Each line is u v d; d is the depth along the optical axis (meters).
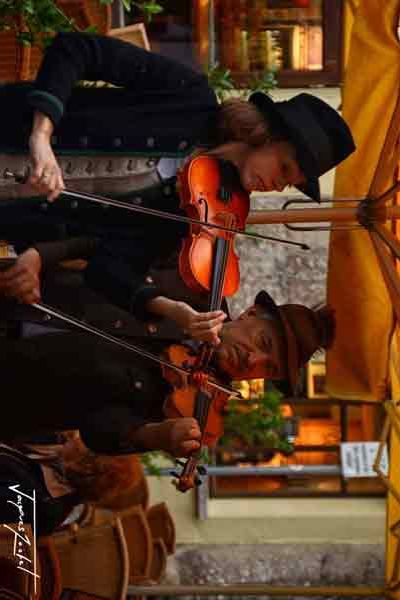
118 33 15.80
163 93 7.79
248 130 7.67
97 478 9.32
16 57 13.34
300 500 22.84
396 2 10.41
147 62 7.80
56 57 7.59
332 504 22.81
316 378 22.61
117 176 7.72
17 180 7.43
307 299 20.81
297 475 22.91
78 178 7.74
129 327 8.14
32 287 7.61
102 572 12.48
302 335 8.45
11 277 7.61
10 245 8.48
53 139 7.74
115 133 7.72
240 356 8.23
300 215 10.08
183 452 7.80
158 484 22.41
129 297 7.58
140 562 15.19
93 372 8.04
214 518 22.52
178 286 8.37
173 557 22.19
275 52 21.12
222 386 8.18
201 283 7.59
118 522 12.48
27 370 8.07
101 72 7.73
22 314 8.11
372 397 10.88
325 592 12.62
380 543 22.55
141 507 16.36
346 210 9.94
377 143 10.54
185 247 7.63
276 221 10.09
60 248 7.73
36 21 12.59
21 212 7.80
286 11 21.06
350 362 10.87
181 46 21.17
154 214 7.52
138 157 7.72
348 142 7.70
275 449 22.47
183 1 21.14
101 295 8.12
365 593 12.52
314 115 7.68
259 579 22.25
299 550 22.47
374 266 10.65
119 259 7.70
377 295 10.63
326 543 22.53
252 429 19.77
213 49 21.17
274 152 7.66
